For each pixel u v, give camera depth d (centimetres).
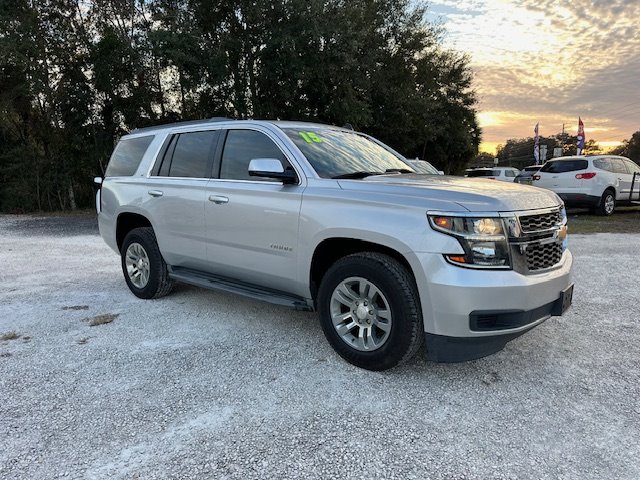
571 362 363
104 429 274
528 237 315
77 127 1884
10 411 293
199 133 476
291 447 257
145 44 1666
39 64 1773
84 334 425
